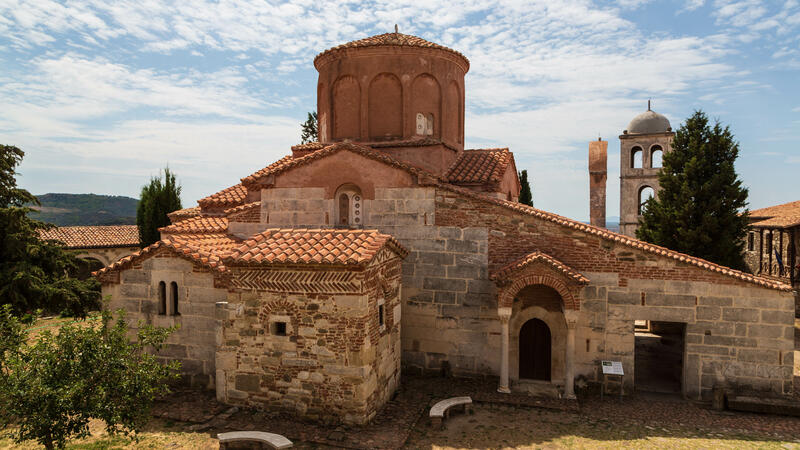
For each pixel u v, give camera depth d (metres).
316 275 12.32
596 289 14.87
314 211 17.17
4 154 20.34
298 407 12.55
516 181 24.34
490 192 17.64
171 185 35.22
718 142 23.39
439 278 16.09
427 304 16.22
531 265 14.20
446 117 19.55
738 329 13.98
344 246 12.76
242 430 11.84
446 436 11.88
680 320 14.34
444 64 19.38
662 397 14.73
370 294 12.47
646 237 25.20
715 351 14.15
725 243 22.52
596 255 14.88
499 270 14.78
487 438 11.80
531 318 15.55
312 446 11.14
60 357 9.30
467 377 15.91
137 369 10.04
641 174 36.53
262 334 12.88
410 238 16.31
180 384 14.54
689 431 12.31
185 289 14.42
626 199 36.94
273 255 12.66
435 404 13.26
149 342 10.73
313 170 17.16
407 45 18.55
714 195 22.84
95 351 9.48
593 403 14.16
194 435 11.61
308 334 12.46
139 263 14.77
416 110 19.00
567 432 12.18
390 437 11.58
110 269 14.95
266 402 12.88
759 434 12.16
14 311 19.08
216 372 13.38
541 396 14.38
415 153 18.36
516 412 13.43
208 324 14.27
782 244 28.25
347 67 19.11
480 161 19.31
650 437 11.95
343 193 17.14
